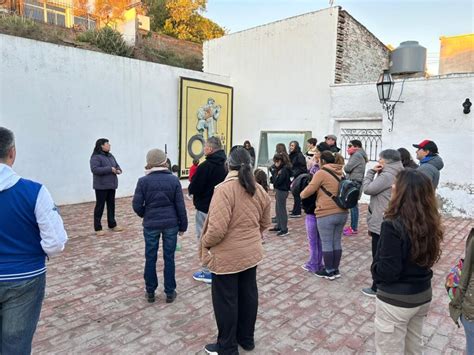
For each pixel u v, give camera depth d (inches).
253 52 482.0
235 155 110.8
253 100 486.6
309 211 181.8
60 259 201.0
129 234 252.2
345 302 153.5
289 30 445.1
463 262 78.4
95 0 705.6
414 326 89.0
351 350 118.6
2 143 77.4
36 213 78.5
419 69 358.9
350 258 208.8
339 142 407.5
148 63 405.4
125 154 391.9
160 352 116.4
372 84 373.4
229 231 108.0
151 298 150.6
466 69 445.7
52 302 149.9
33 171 319.0
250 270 115.4
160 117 422.3
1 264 77.0
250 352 117.2
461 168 314.5
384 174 152.6
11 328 79.6
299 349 119.0
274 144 462.0
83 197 356.8
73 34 521.0
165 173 146.9
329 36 410.3
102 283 169.9
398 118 346.6
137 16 695.7
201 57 771.4
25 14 585.0
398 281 82.4
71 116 343.0
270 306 149.6
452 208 321.1
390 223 81.3
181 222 149.6
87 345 119.7
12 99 302.4
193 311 143.8
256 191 114.0
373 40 474.6
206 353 116.1
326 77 414.6
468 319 75.5
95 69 358.9
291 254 215.6
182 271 186.1
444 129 321.4
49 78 324.8
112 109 376.5
